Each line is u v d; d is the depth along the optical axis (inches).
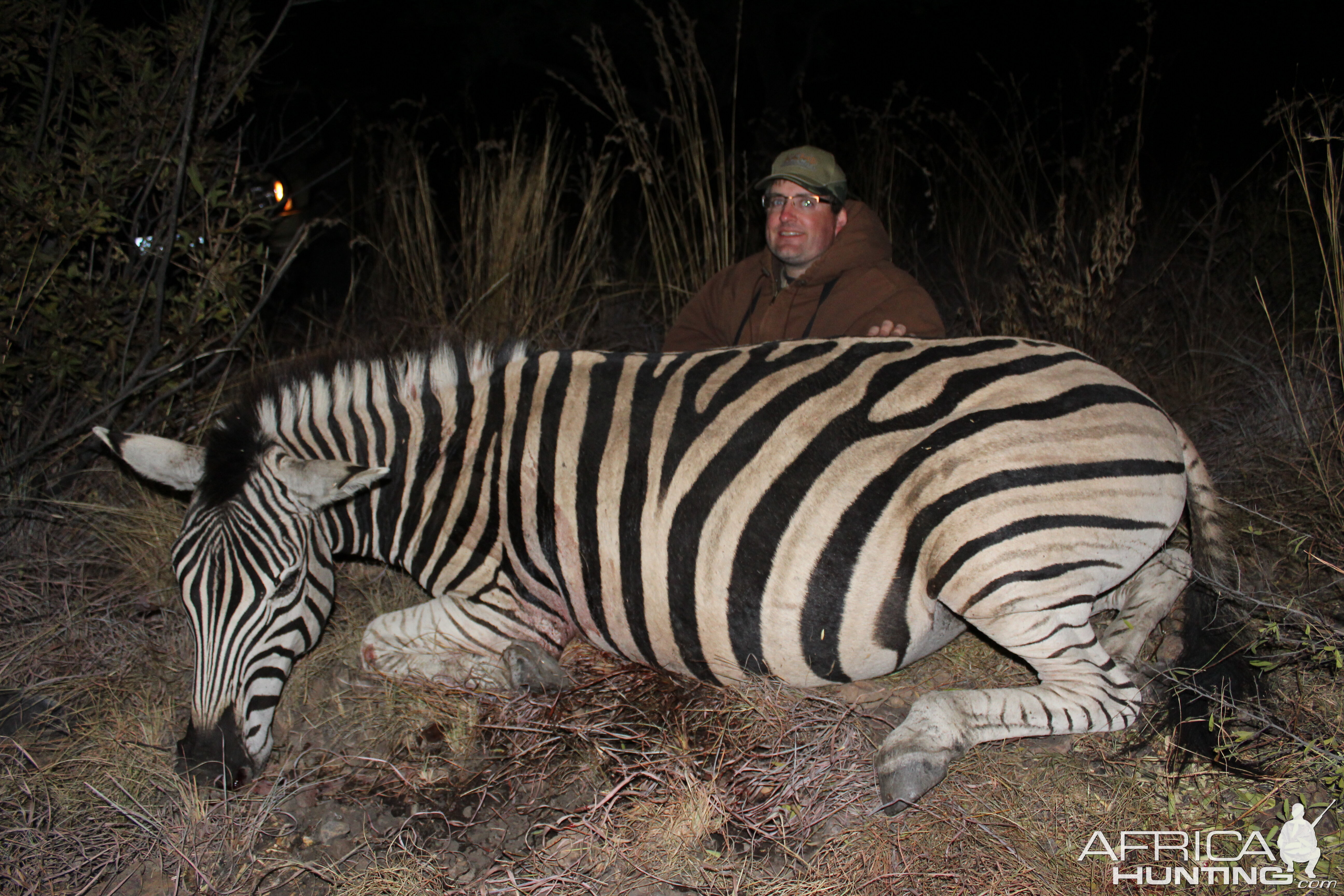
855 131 249.1
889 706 105.8
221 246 143.6
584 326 186.4
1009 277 199.3
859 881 83.0
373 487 111.2
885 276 127.7
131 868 89.0
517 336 152.1
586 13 294.4
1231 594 98.9
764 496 95.9
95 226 126.0
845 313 128.9
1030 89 339.9
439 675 111.0
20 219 124.3
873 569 93.9
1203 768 92.0
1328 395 148.3
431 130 341.7
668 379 104.3
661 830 89.7
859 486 93.7
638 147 191.0
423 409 111.2
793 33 366.3
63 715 106.2
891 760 89.0
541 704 107.4
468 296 187.0
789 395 98.5
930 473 91.8
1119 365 165.3
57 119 139.9
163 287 132.8
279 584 96.2
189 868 87.9
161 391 143.6
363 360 112.3
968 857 84.3
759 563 96.0
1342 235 154.0
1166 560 110.4
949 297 218.2
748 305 142.1
